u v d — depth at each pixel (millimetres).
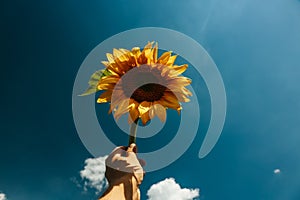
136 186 459
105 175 482
